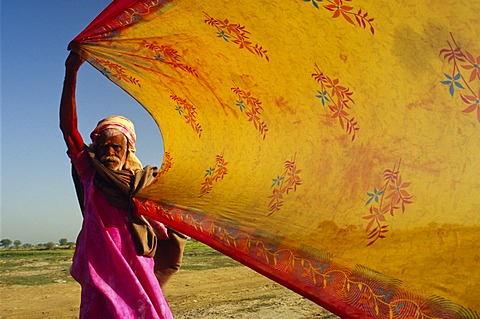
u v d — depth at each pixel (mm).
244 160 3711
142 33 3426
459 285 2371
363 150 2943
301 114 3287
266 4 2879
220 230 3428
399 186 2742
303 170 3260
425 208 2615
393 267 2592
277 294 10133
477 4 2312
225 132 3898
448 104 2564
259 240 3207
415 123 2703
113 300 3559
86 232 3834
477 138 2486
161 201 3793
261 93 3479
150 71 3850
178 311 8445
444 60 2520
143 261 3854
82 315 3682
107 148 4055
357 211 2877
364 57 2803
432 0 2404
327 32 2842
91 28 3469
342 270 2758
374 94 2855
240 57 3355
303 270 2918
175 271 4371
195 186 3963
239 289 10727
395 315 2496
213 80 3658
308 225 3053
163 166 4324
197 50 3467
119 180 3879
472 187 2482
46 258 16594
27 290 10297
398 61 2672
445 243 2496
